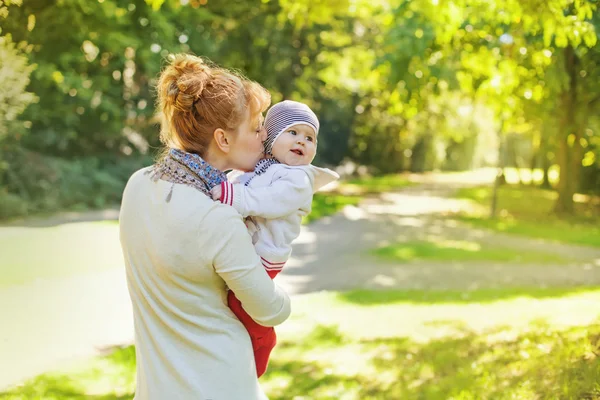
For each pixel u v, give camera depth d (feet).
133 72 83.66
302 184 6.47
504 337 18.39
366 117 121.49
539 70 34.04
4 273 31.40
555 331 17.88
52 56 65.62
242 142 6.40
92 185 68.80
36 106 68.90
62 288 28.35
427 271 34.94
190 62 6.43
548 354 15.21
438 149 171.12
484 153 218.79
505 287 29.91
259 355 6.62
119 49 70.95
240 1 79.00
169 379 6.03
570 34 17.22
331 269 35.60
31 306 25.12
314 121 6.91
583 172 92.48
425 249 43.34
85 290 27.99
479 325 20.97
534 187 115.75
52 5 26.50
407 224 60.49
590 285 30.25
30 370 17.63
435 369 16.11
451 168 188.85
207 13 77.15
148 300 6.13
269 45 83.25
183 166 6.11
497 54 32.17
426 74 48.06
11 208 55.52
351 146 132.98
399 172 148.56
